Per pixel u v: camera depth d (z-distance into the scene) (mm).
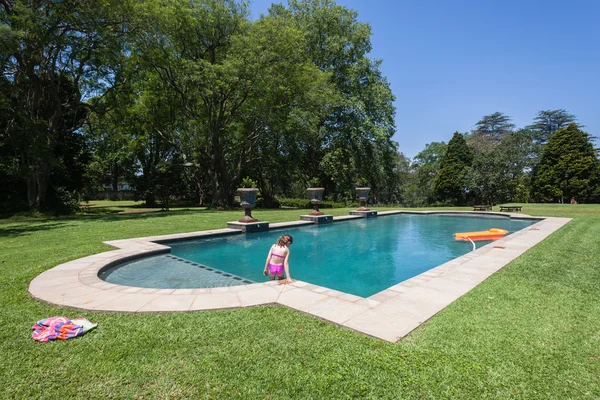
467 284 4898
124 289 4695
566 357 2771
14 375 2559
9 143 18656
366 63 27469
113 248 7949
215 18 21219
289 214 18547
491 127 48312
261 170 31062
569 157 29047
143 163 32062
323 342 3076
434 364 2678
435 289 4645
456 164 34812
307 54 27062
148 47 18438
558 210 20250
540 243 8430
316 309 3885
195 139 21891
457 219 17484
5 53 13805
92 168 39406
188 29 20484
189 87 21750
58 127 20547
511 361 2717
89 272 5652
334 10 27359
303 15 27609
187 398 2297
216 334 3264
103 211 23562
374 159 28438
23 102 17250
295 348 2971
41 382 2473
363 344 3027
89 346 3027
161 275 6395
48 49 16891
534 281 5051
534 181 30969
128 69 20078
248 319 3621
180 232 10781
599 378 2467
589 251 7391
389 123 28938
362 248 9555
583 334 3203
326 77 24109
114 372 2605
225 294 4461
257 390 2377
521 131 36500
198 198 36562
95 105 21141
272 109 22938
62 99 21891
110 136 24828
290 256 8500
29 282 5066
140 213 19266
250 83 20781
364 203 18547
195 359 2801
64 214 19188
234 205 28312
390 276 6656
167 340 3145
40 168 18156
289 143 27625
